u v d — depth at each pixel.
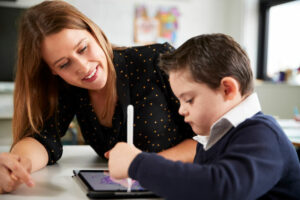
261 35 4.37
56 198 0.76
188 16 4.54
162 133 1.12
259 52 4.39
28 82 1.09
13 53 3.85
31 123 1.09
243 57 0.75
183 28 4.54
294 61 3.88
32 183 0.80
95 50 0.98
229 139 0.71
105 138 1.16
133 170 0.64
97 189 0.76
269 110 3.71
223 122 0.71
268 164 0.61
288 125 2.11
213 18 4.62
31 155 0.99
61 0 1.03
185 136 1.16
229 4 4.64
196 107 0.73
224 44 0.73
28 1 3.91
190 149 1.06
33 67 1.06
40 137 1.09
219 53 0.72
